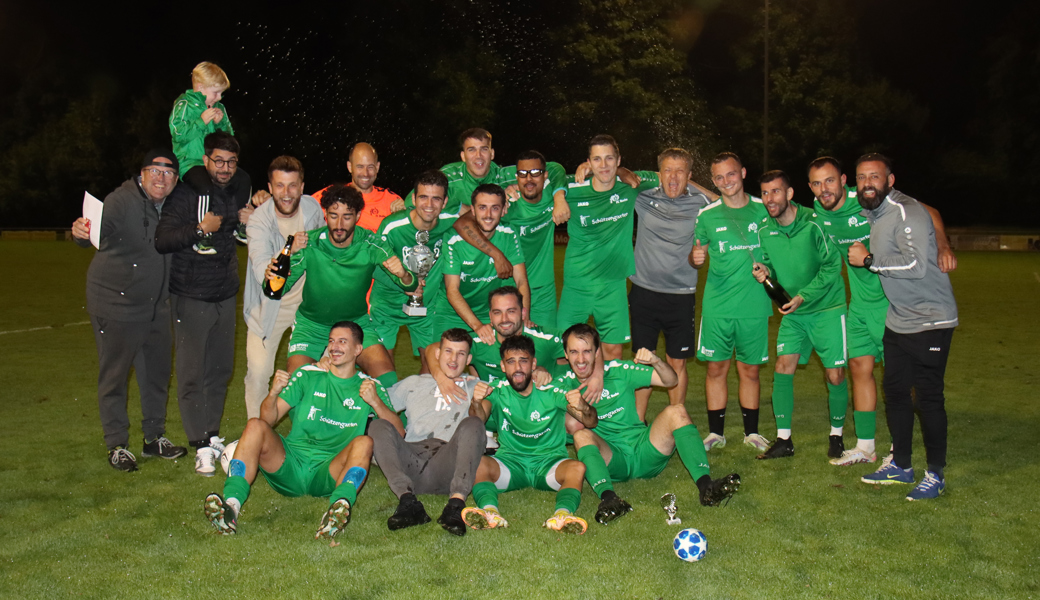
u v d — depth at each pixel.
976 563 3.85
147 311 5.36
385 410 4.75
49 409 6.78
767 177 5.39
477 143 5.86
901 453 5.02
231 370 5.71
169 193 5.34
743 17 32.34
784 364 5.70
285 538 4.15
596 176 5.85
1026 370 8.33
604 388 5.00
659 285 6.07
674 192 5.67
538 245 6.13
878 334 5.39
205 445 5.48
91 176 34.91
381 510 4.57
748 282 5.71
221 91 6.12
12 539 4.14
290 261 5.26
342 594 3.54
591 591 3.56
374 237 5.46
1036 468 5.27
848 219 5.41
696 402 7.32
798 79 32.06
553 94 28.64
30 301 13.59
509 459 4.82
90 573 3.75
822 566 3.82
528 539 4.13
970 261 22.55
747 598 3.51
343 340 4.72
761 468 5.37
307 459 4.76
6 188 35.28
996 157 34.66
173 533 4.22
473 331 5.55
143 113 32.91
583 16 28.70
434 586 3.61
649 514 4.51
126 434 5.42
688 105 29.88
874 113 32.22
